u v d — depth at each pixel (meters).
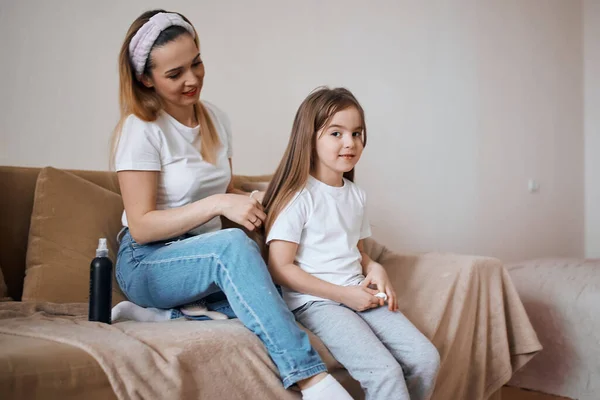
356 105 1.58
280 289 1.60
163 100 1.55
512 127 3.95
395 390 1.28
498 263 1.80
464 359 1.67
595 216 4.52
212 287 1.35
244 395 1.17
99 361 1.01
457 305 1.67
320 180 1.60
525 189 4.03
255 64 2.66
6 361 0.93
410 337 1.41
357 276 1.57
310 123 1.55
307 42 2.86
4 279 1.60
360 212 1.65
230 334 1.20
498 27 3.87
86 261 1.59
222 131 1.74
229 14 2.58
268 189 1.59
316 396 1.20
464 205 3.59
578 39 4.57
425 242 3.35
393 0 3.25
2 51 2.06
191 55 1.47
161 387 1.05
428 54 3.42
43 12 2.14
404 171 3.26
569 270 2.48
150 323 1.33
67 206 1.62
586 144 4.58
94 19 2.25
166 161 1.52
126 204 1.46
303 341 1.23
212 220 1.62
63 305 1.46
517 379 2.41
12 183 1.66
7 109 2.06
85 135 2.23
